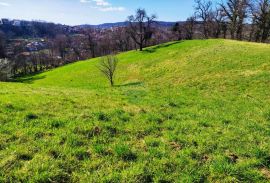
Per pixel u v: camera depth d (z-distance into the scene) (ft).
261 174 26.14
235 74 128.77
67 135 32.32
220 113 51.67
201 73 151.53
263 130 39.81
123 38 527.81
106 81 208.23
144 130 36.73
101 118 40.32
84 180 23.66
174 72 177.17
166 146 31.55
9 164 24.80
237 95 88.74
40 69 552.00
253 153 30.50
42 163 25.32
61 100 54.54
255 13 270.26
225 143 33.27
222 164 27.09
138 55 266.36
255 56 158.30
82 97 63.16
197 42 253.44
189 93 94.32
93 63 287.28
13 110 41.70
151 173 25.25
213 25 344.28
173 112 49.34
